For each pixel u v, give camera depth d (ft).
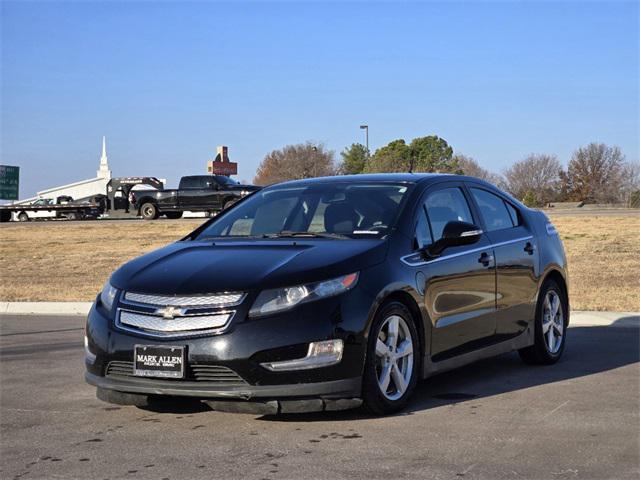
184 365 16.83
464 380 22.53
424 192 21.33
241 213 22.53
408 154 228.84
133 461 15.25
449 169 229.45
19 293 48.47
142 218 124.77
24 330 34.14
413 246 19.79
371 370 17.66
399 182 21.75
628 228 79.00
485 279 21.76
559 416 18.24
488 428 17.20
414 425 17.47
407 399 18.79
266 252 18.63
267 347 16.58
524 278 23.57
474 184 23.47
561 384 21.85
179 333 16.98
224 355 16.60
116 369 17.81
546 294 24.76
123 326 17.65
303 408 16.96
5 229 103.24
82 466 15.02
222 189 119.14
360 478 13.97
